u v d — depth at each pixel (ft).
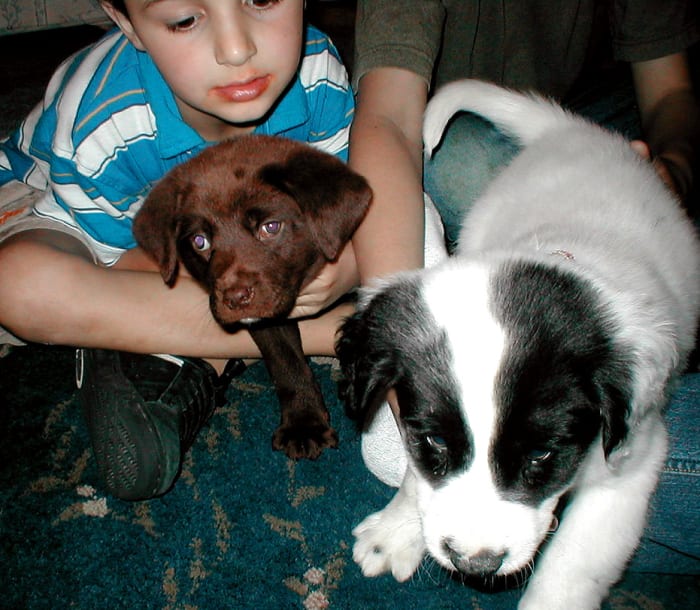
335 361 2.48
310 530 1.96
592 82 2.88
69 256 1.92
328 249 1.80
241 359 2.29
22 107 3.33
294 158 1.87
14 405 2.23
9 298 1.88
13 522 1.93
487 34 2.48
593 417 1.43
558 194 1.95
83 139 1.98
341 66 2.31
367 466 2.06
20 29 3.59
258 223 1.83
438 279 1.54
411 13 2.21
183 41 1.71
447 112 2.21
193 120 2.07
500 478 1.38
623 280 1.58
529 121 2.32
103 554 1.87
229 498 2.02
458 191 2.49
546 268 1.52
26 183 2.29
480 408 1.34
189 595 1.80
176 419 1.98
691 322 1.84
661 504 1.75
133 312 1.95
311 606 1.79
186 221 1.85
